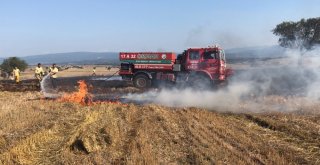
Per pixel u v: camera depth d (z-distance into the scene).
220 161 9.76
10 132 12.36
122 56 27.08
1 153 10.14
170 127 13.45
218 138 12.01
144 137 11.95
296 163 9.88
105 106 17.84
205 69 25.38
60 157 10.12
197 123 14.21
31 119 14.46
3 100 20.92
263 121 14.61
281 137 12.62
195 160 9.91
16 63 75.19
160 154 10.45
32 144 10.98
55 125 13.04
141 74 26.70
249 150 10.92
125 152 10.59
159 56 26.22
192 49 25.56
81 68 80.88
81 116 14.84
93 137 11.28
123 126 13.43
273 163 9.74
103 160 9.91
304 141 12.05
